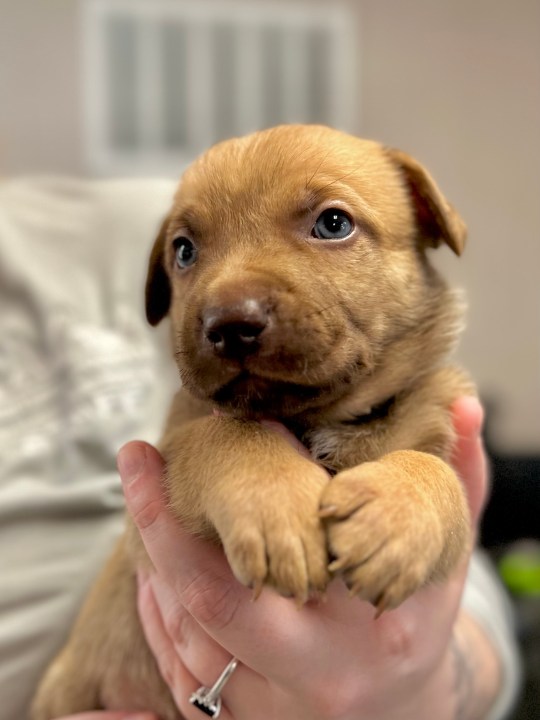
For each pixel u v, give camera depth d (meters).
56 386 0.27
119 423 0.27
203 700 0.17
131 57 0.61
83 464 0.26
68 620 0.24
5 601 0.24
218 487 0.14
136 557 0.19
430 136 0.68
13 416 0.26
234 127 0.64
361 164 0.19
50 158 0.61
